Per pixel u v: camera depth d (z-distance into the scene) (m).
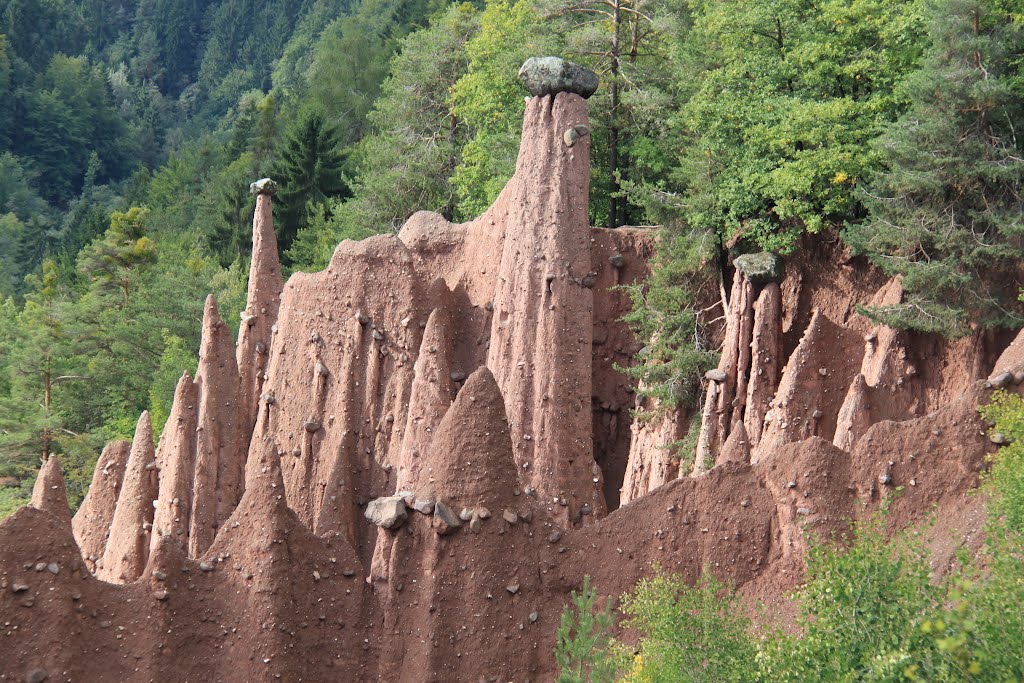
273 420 83.50
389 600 59.41
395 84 159.62
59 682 53.22
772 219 82.25
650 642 52.16
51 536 55.16
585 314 74.31
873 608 44.78
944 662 40.69
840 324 77.44
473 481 61.00
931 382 69.94
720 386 75.31
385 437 78.38
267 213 94.88
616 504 80.94
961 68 69.44
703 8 102.50
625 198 103.25
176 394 83.94
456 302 82.00
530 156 76.50
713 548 60.53
